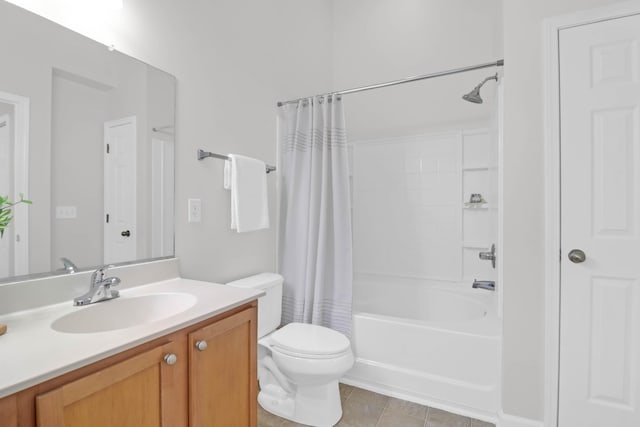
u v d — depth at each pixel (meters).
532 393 1.51
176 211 1.55
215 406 1.06
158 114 1.46
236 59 1.92
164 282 1.43
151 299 1.23
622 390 1.38
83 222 1.19
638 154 1.35
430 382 1.77
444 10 2.73
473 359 1.68
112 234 1.28
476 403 1.67
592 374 1.42
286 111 2.27
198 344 0.98
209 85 1.73
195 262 1.65
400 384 1.84
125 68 1.33
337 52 3.20
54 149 1.11
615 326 1.39
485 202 2.54
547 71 1.47
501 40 1.97
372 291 2.73
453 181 2.65
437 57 2.75
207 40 1.72
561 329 1.46
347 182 2.06
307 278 2.05
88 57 1.21
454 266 2.65
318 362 1.51
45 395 0.64
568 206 1.45
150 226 1.42
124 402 0.79
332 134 2.07
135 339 0.81
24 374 0.63
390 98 2.94
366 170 3.00
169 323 0.92
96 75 1.23
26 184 1.04
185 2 1.60
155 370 0.87
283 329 1.79
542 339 1.49
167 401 0.90
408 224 2.82
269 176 2.21
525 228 1.52
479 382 1.67
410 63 2.86
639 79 1.34
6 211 1.00
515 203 1.53
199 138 1.67
